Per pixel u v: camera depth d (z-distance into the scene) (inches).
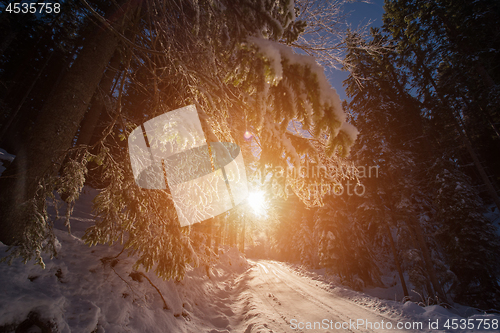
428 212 523.5
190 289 240.1
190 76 129.3
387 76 625.6
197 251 237.0
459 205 445.1
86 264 139.2
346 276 527.2
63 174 118.5
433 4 598.2
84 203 315.6
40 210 106.4
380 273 582.2
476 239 428.5
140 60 133.9
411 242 465.7
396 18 660.7
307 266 761.6
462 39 541.3
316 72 84.7
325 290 414.6
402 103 626.8
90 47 144.3
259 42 86.6
